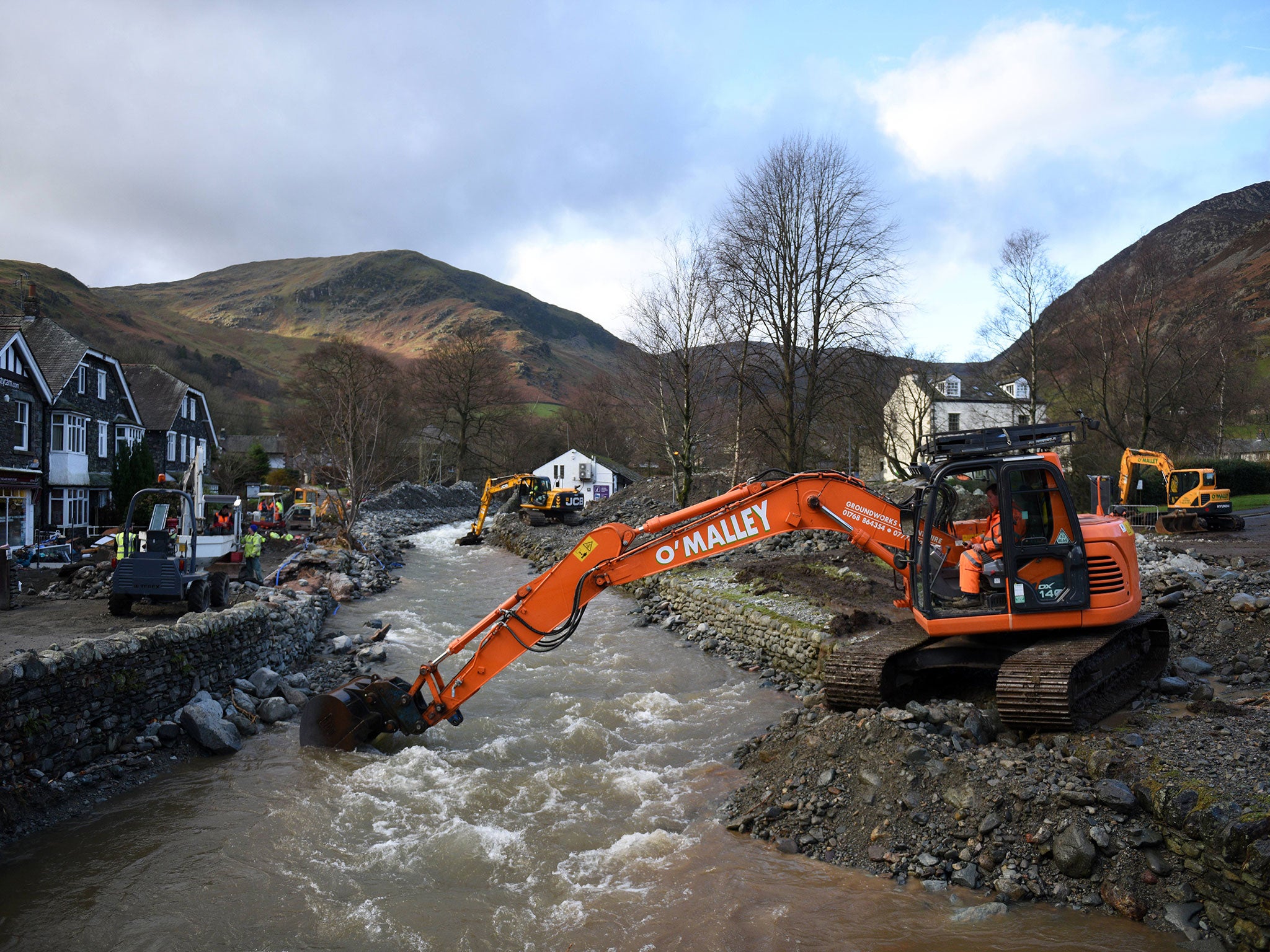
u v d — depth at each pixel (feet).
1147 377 114.42
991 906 17.87
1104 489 29.14
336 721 30.50
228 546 50.49
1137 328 115.55
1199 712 24.63
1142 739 21.16
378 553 91.15
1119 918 17.30
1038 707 22.34
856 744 23.58
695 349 94.99
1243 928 15.84
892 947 16.94
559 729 33.47
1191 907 16.83
